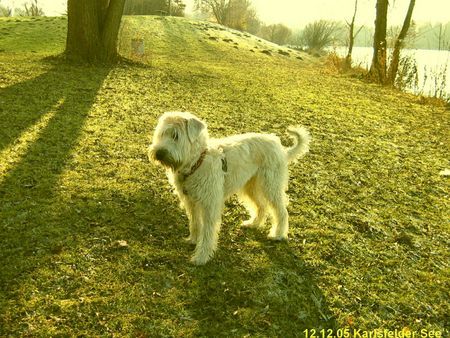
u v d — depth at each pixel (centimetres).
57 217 197
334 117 457
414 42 786
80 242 180
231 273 172
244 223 212
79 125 329
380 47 814
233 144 183
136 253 177
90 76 523
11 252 169
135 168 261
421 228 226
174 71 641
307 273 177
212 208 173
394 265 189
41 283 154
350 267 185
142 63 666
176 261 176
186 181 172
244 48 1307
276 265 180
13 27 1159
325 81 742
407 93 673
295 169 293
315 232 211
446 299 169
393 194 267
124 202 219
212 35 1431
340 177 287
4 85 433
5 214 196
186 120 166
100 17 610
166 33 1290
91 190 227
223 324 144
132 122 352
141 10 2491
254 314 150
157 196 230
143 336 135
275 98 524
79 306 145
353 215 233
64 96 411
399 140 391
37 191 220
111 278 161
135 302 150
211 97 487
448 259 198
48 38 998
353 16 1140
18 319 137
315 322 150
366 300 165
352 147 355
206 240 175
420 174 306
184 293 157
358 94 622
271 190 193
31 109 357
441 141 399
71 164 257
